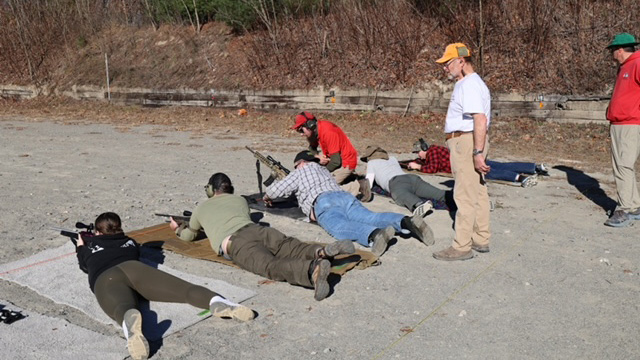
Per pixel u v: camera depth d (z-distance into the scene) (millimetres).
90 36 24016
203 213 5426
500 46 15547
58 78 23250
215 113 18641
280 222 6676
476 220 5703
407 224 5672
